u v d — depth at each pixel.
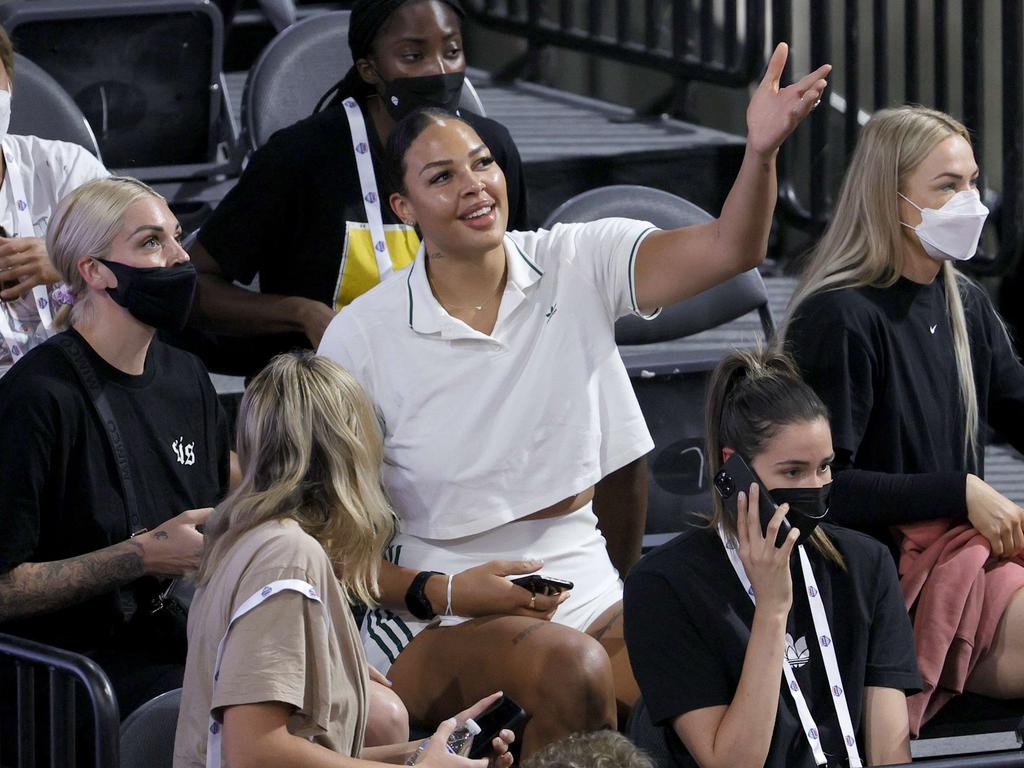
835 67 23.16
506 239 12.14
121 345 12.00
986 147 21.91
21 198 14.21
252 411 9.55
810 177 21.38
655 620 10.27
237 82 23.02
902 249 12.76
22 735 10.55
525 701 11.11
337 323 12.12
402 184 11.83
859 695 10.52
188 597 12.58
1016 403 13.69
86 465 11.70
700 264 11.52
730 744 9.86
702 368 15.18
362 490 9.59
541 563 11.45
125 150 17.97
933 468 12.78
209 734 9.09
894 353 12.63
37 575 11.27
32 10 16.88
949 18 21.42
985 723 12.41
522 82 26.42
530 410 11.76
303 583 9.02
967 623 11.98
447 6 14.14
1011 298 21.06
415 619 11.86
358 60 14.34
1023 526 12.15
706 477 15.26
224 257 14.36
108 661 11.74
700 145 21.00
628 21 24.81
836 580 10.64
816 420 10.24
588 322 11.98
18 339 13.59
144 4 17.23
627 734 11.25
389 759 10.50
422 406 11.80
